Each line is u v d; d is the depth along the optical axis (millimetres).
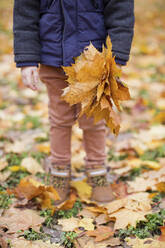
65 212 1616
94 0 1470
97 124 1671
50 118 1697
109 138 2428
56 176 1728
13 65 3840
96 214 1588
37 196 1678
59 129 1669
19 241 1369
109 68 1328
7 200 1689
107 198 1704
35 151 2234
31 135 2461
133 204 1592
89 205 1686
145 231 1447
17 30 1495
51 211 1603
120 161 2088
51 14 1474
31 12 1493
